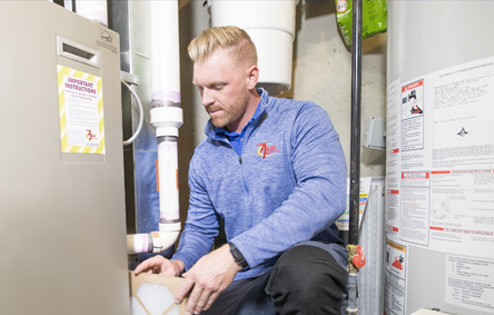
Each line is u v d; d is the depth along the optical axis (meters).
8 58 0.48
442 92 0.73
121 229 0.69
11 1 0.48
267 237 0.63
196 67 0.82
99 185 0.64
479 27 0.67
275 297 0.61
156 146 1.11
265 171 0.86
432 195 0.75
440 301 0.74
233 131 0.94
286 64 1.15
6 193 0.48
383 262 1.06
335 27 1.29
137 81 1.02
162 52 0.94
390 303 0.90
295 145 0.83
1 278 0.47
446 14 0.72
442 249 0.73
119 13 1.01
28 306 0.51
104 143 0.65
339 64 1.29
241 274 0.88
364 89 1.25
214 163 0.95
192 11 1.58
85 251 0.60
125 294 0.70
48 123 0.54
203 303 0.61
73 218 0.58
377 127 1.15
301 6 1.36
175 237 0.95
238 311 0.73
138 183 1.03
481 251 0.68
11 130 0.48
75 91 0.59
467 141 0.69
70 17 0.58
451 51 0.71
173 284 0.67
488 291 0.67
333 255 0.67
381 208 1.08
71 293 0.57
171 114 0.93
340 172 0.74
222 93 0.81
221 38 0.80
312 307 0.56
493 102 0.65
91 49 0.62
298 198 0.68
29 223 0.51
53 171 0.54
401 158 0.84
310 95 1.36
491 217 0.66
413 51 0.79
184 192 1.61
